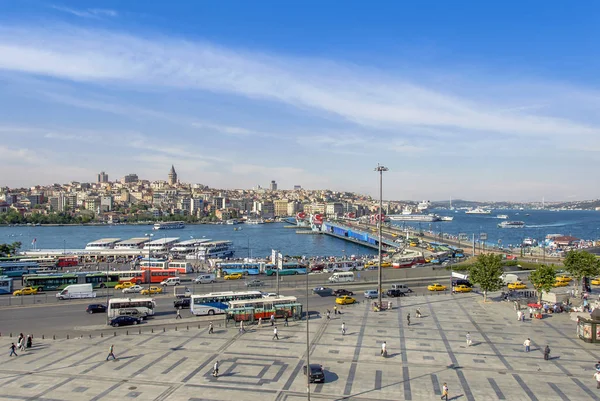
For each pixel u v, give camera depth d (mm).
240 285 131500
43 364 62938
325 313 94812
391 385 56000
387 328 82562
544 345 72688
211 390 54031
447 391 52750
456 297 112438
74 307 101938
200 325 85438
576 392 54219
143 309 91875
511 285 126062
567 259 118000
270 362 64000
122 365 62625
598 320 73812
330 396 52625
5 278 123688
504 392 54062
